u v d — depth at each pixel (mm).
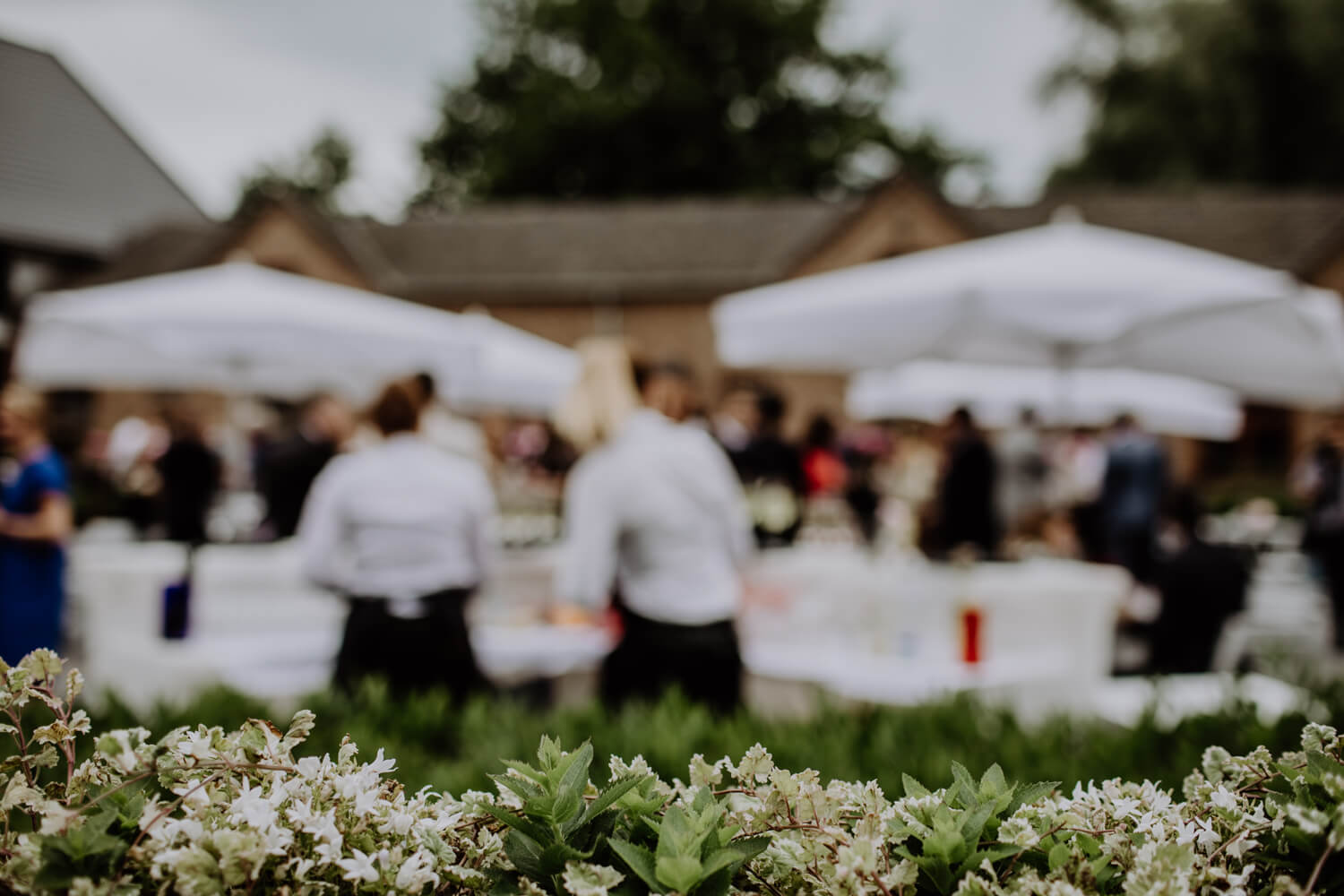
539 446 12430
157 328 6609
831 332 6090
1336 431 9078
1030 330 6113
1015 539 7715
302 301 6945
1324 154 29562
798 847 1266
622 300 26406
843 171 38375
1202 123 29234
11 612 5312
